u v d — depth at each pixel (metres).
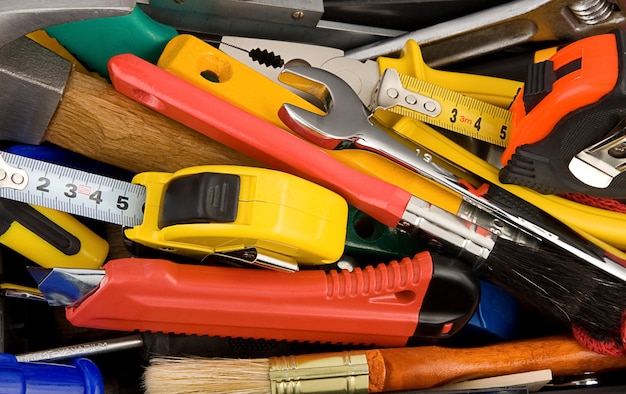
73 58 1.14
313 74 1.10
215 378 1.04
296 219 0.96
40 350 1.15
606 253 1.12
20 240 1.07
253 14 1.17
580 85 0.97
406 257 1.11
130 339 1.12
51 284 0.98
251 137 1.03
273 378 1.03
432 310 1.08
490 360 1.12
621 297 1.12
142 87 1.01
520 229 1.11
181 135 1.08
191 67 1.08
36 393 0.94
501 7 1.20
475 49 1.25
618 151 1.03
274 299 1.04
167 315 1.03
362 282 1.06
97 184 1.03
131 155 1.09
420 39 1.22
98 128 1.06
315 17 1.19
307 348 1.15
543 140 1.03
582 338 1.14
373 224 1.17
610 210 1.17
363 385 1.05
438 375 1.10
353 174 1.05
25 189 1.01
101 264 1.12
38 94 1.01
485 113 1.15
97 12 0.92
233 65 1.10
